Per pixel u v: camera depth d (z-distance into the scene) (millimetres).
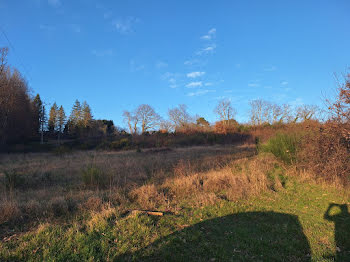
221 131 36656
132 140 30812
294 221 4656
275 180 7863
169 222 4523
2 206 4801
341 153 6496
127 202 5801
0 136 29422
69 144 36469
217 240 3834
